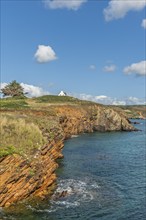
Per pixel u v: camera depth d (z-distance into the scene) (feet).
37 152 77.77
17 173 67.72
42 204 70.23
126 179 99.86
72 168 113.39
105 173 107.65
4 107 209.15
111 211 70.28
